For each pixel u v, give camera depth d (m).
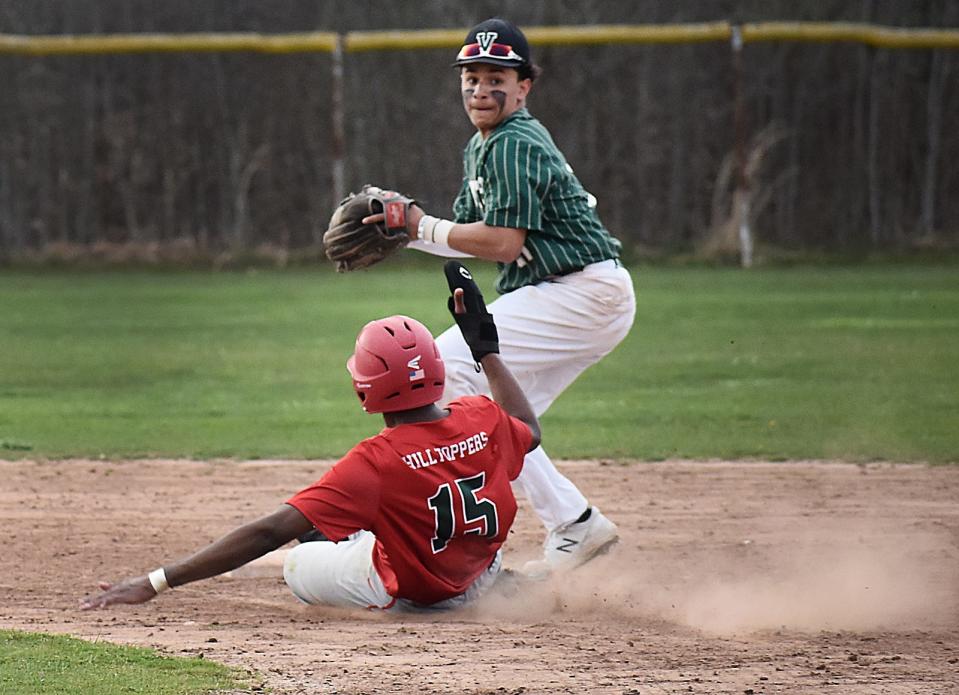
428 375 17.64
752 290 66.81
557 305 21.11
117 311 61.88
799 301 62.03
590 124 87.38
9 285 74.38
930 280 70.56
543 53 87.06
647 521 25.98
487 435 18.17
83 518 26.14
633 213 87.69
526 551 24.16
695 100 86.94
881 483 29.20
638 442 33.62
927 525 25.42
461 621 18.73
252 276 78.19
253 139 89.00
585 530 21.53
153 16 91.75
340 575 19.30
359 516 17.53
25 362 47.22
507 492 18.39
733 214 84.81
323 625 18.33
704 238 84.50
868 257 81.25
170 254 83.94
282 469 30.86
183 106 89.12
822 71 86.94
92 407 38.72
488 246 20.48
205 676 15.16
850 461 31.42
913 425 35.28
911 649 16.98
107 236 89.75
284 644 16.97
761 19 91.38
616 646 17.00
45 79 88.31
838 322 54.88
